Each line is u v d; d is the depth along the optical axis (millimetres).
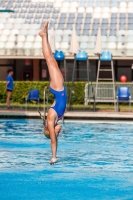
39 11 53625
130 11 53094
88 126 26375
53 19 52594
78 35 50594
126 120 29078
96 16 52656
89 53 49281
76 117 29453
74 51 35156
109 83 39219
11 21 52656
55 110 14414
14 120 29359
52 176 13922
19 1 54938
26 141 20828
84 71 50531
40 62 51250
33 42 50344
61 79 14539
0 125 26688
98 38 35125
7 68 51688
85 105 39188
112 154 17641
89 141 20844
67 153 17828
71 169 14922
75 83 40531
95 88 38938
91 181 13344
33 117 29906
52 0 54906
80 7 53781
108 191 12273
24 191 12219
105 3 54062
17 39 50656
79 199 11484
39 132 23781
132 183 13164
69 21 52281
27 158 16734
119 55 48219
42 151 18234
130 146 19453
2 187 12609
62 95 14469
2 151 18219
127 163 15938
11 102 42375
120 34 50438
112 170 14820
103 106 39344
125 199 11523
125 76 49375
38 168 15023
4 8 54031
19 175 14008
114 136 22359
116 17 52375
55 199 11477
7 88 35688
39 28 51812
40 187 12633
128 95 34031
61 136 22406
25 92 42031
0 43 50250
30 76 51438
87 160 16438
